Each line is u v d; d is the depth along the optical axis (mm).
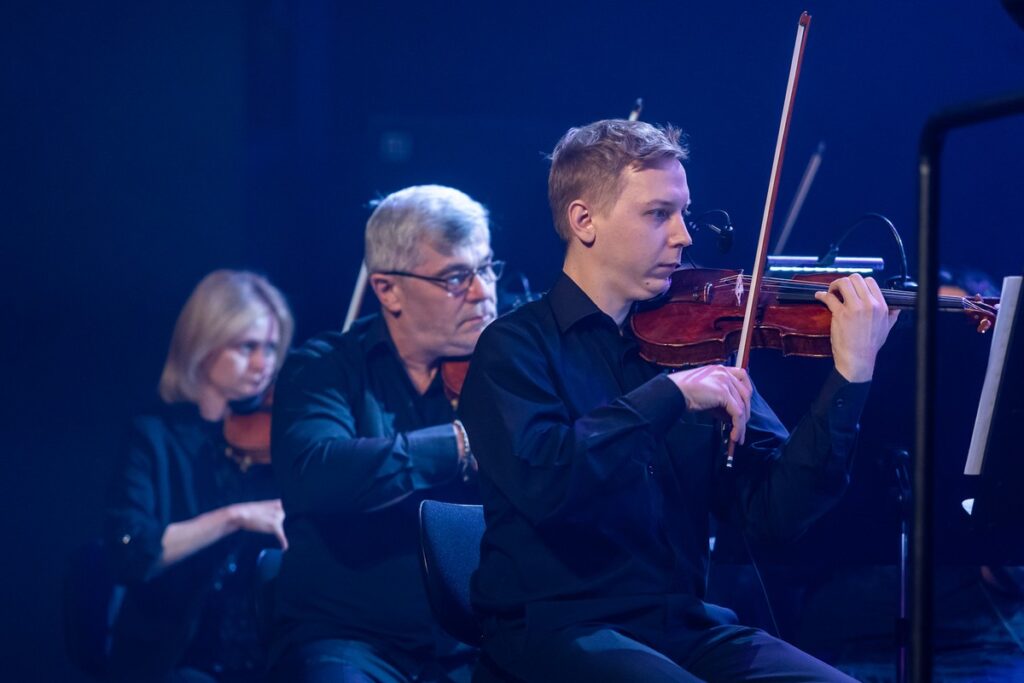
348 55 21719
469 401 8734
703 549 9047
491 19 21625
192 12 17609
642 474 8195
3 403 17453
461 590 9266
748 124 20797
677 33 21141
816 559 10148
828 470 8633
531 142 21312
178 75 17641
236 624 13578
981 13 19531
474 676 8883
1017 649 11477
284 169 21297
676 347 9031
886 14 19922
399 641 10625
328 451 10484
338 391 11086
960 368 9859
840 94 20203
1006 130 19188
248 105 21000
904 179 20047
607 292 9039
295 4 21016
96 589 13250
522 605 8516
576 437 8055
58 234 17516
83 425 17578
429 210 10945
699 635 8688
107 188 17578
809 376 10094
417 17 21672
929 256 5547
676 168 8836
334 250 21406
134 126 17594
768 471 8969
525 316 9023
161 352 17719
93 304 17625
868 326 8586
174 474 13898
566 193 9000
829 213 20234
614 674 7777
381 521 10844
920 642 5617
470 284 11031
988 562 10016
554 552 8539
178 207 17719
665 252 8836
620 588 8516
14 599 17250
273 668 10508
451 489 11000
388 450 10398
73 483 17500
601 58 21422
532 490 8117
